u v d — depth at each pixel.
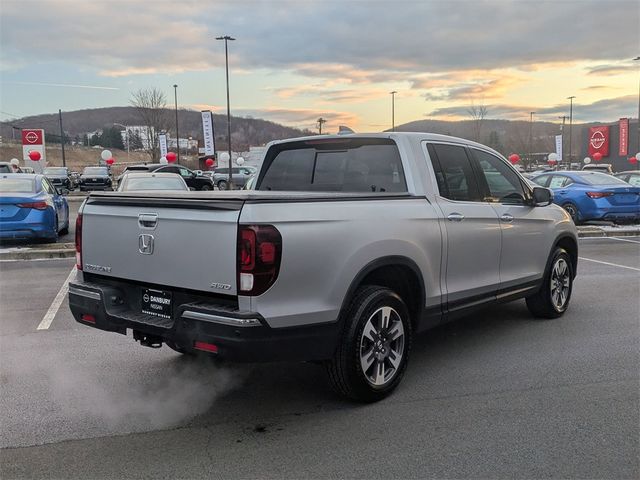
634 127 54.41
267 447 3.53
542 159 67.81
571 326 6.18
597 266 9.92
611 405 4.11
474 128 50.41
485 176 5.39
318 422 3.88
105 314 4.06
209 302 3.58
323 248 3.66
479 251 5.07
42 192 11.86
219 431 3.76
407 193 4.59
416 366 4.95
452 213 4.77
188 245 3.60
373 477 3.18
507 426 3.79
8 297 7.54
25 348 5.47
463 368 4.89
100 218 4.18
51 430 3.78
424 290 4.49
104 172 38.34
